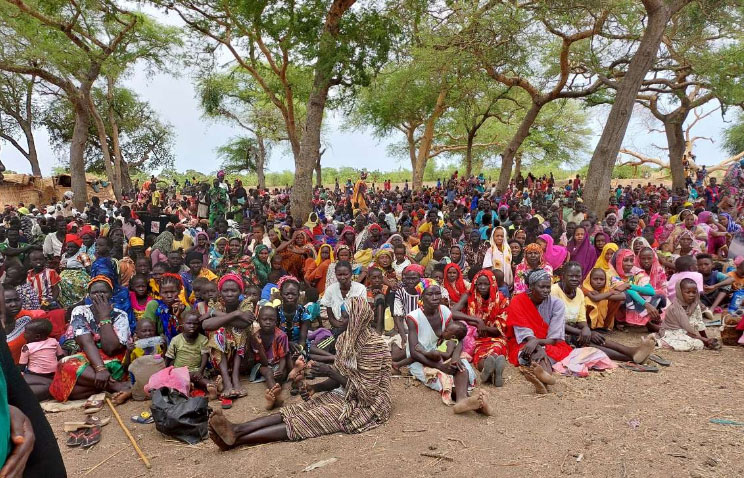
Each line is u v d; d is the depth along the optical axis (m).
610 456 3.76
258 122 38.66
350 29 14.41
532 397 4.98
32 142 33.66
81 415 4.83
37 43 18.45
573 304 6.15
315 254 9.80
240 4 15.15
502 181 23.81
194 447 4.20
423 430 4.34
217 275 8.27
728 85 18.38
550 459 3.76
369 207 21.12
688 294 6.40
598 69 19.75
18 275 6.52
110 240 9.34
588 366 5.57
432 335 5.46
